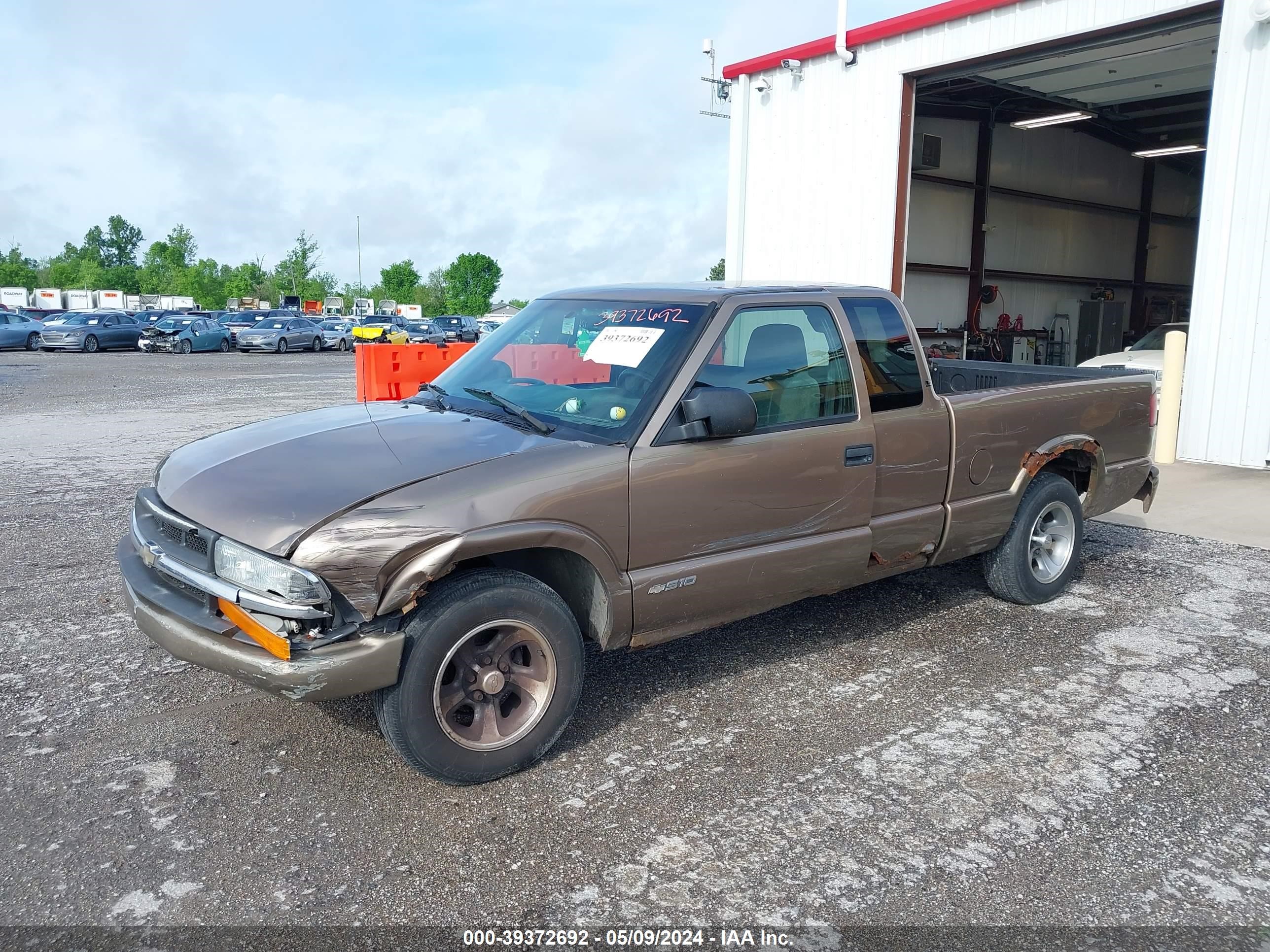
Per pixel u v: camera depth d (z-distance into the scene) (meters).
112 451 10.58
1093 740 3.77
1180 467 9.59
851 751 3.66
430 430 3.72
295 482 3.29
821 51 12.93
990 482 4.95
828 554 4.20
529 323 4.51
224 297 102.38
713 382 3.79
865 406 4.30
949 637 4.91
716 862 2.93
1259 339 9.01
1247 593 5.68
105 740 3.68
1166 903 2.75
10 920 2.61
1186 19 9.66
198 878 2.82
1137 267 21.34
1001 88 14.94
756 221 14.28
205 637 3.15
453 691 3.29
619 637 3.63
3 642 4.70
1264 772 3.52
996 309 18.53
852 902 2.74
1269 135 8.77
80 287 112.12
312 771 3.46
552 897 2.75
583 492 3.39
